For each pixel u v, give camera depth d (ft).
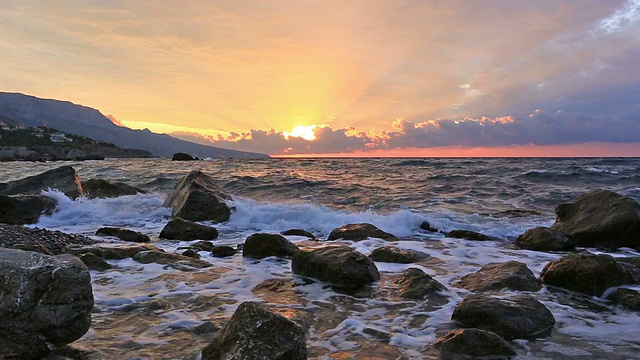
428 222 40.68
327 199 61.26
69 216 45.91
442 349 13.52
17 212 42.73
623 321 16.33
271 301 18.58
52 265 12.11
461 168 121.70
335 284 20.86
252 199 57.72
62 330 11.90
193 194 47.16
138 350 12.96
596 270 19.70
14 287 11.32
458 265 25.70
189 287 20.33
